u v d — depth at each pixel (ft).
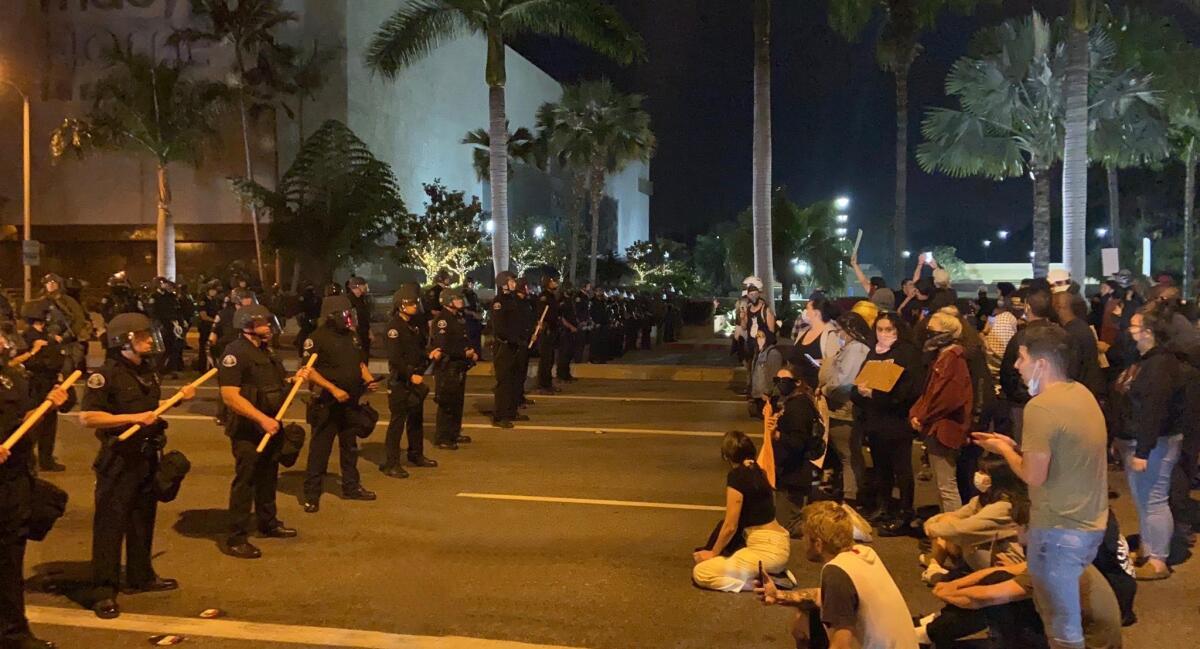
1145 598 19.85
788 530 23.89
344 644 17.06
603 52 76.18
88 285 130.72
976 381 23.20
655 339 95.14
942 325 22.67
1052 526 13.41
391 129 140.05
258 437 22.95
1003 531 18.04
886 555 22.52
